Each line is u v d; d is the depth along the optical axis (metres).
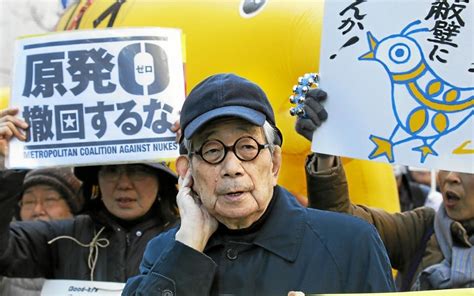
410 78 3.22
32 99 3.74
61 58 3.74
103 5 4.84
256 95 2.83
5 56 6.79
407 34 3.23
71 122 3.71
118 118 3.70
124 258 3.84
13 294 4.14
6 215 3.82
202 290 2.75
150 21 4.57
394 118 3.23
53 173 4.49
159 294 2.73
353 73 3.27
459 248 3.77
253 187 2.77
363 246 2.83
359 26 3.28
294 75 4.30
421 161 3.20
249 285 2.79
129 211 3.87
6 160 3.72
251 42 4.36
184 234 2.82
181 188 2.92
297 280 2.79
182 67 3.75
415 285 3.81
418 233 3.95
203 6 4.52
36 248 3.95
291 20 4.33
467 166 3.17
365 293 2.76
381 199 4.51
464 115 3.17
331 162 3.52
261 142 2.79
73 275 3.89
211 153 2.78
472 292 2.76
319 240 2.85
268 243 2.83
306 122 3.29
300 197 4.30
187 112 2.83
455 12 3.19
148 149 3.69
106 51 3.73
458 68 3.18
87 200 4.00
